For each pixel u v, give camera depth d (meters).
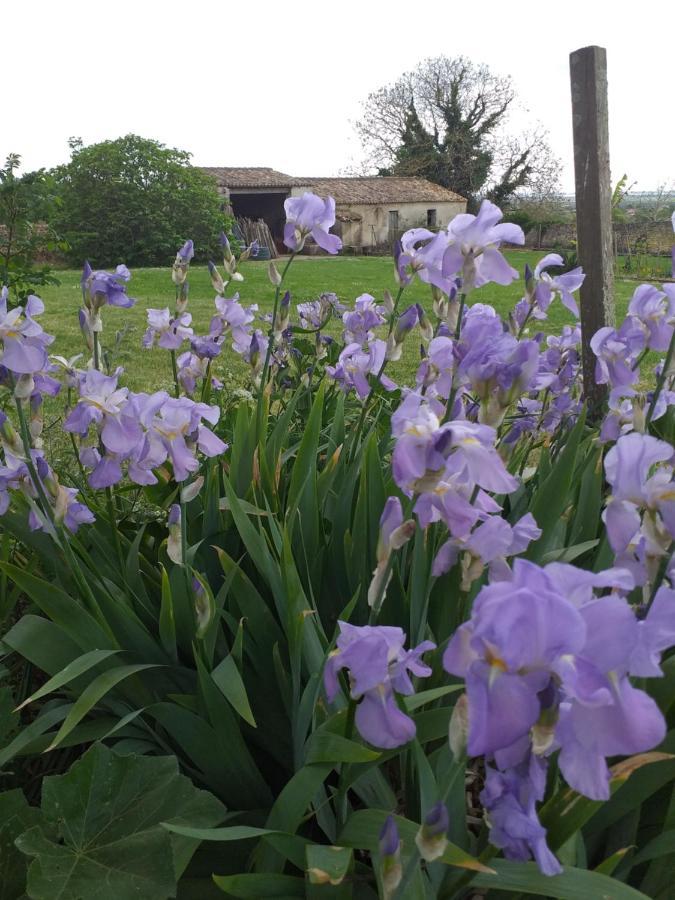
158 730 2.14
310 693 1.86
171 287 17.67
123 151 28.50
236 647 2.05
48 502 2.18
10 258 4.59
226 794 1.98
